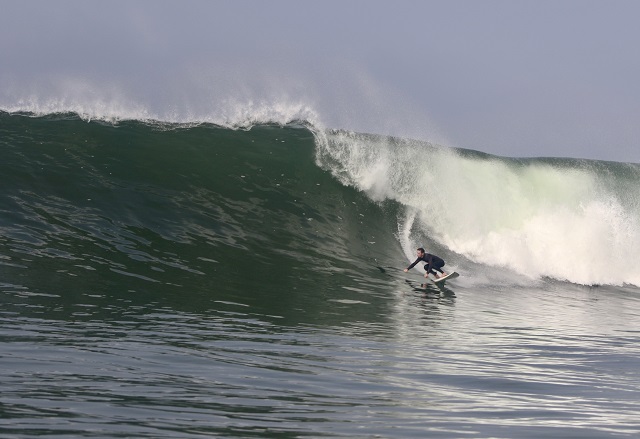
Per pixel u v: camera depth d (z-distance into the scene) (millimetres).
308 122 84312
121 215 63594
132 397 25844
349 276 61500
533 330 48906
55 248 54625
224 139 80562
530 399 29547
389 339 41625
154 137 78438
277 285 54938
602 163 90500
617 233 81688
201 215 67125
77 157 71500
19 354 30922
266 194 73625
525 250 78000
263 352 35500
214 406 25531
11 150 70688
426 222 77875
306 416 25031
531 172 86688
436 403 28047
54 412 23234
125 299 45125
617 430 24984
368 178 79312
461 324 48844
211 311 44594
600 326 53219
